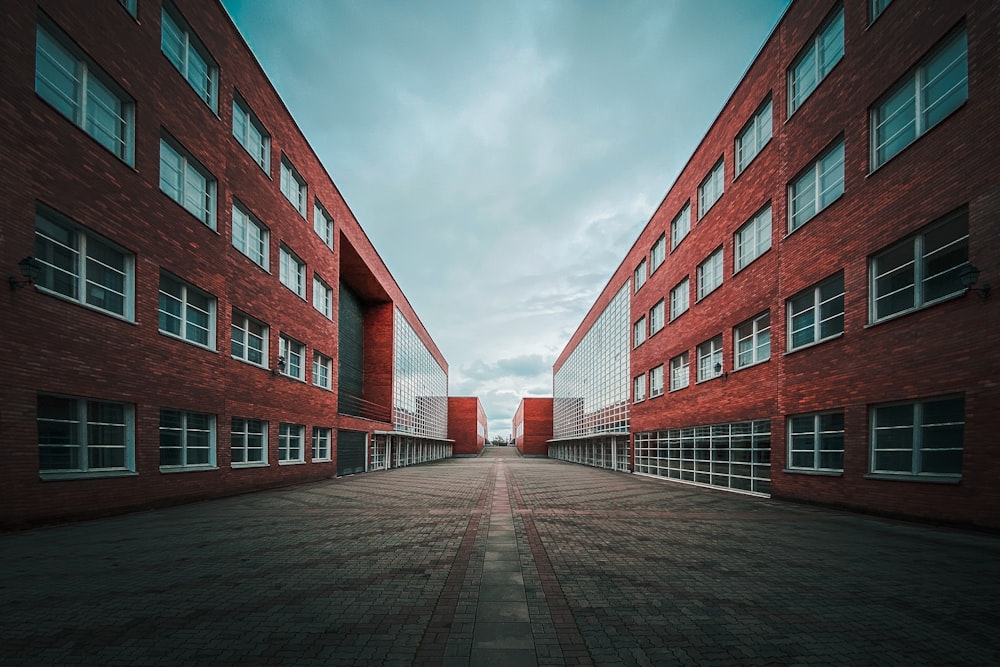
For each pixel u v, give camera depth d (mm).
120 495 10758
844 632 4422
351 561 6730
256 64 17625
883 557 7047
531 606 4996
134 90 11609
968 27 9156
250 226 17328
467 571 6246
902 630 4477
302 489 17469
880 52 11242
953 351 9188
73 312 9797
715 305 19156
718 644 4152
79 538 8234
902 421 10453
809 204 13867
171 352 12562
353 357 34719
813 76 13883
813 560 6883
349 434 27438
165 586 5594
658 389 26312
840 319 12461
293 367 20609
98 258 10711
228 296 15320
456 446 74688
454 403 76062
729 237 18188
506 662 3773
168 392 12406
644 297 28875
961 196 9219
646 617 4727
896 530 9117
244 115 17234
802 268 13766
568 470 32719
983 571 6332
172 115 12930
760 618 4730
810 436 13414
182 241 13180
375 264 32469
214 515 10891
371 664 3738
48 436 9422
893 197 10734
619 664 3777
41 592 5367
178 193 13461
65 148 9727
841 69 12477
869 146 11547
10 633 4305
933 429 9727
